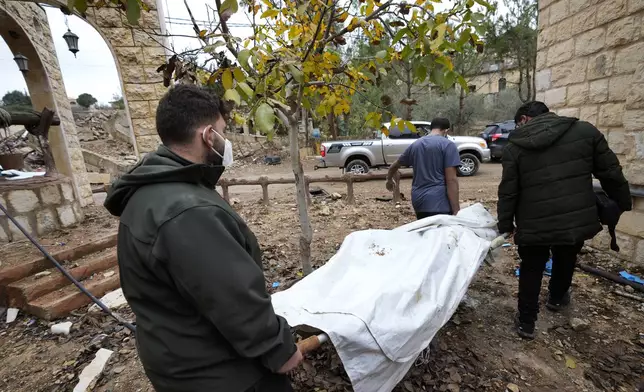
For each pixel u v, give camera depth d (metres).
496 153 12.06
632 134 3.18
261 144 19.36
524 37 14.65
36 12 6.04
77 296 3.03
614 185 2.19
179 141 1.12
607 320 2.54
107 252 3.78
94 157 14.06
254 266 1.03
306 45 2.35
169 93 1.14
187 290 0.94
